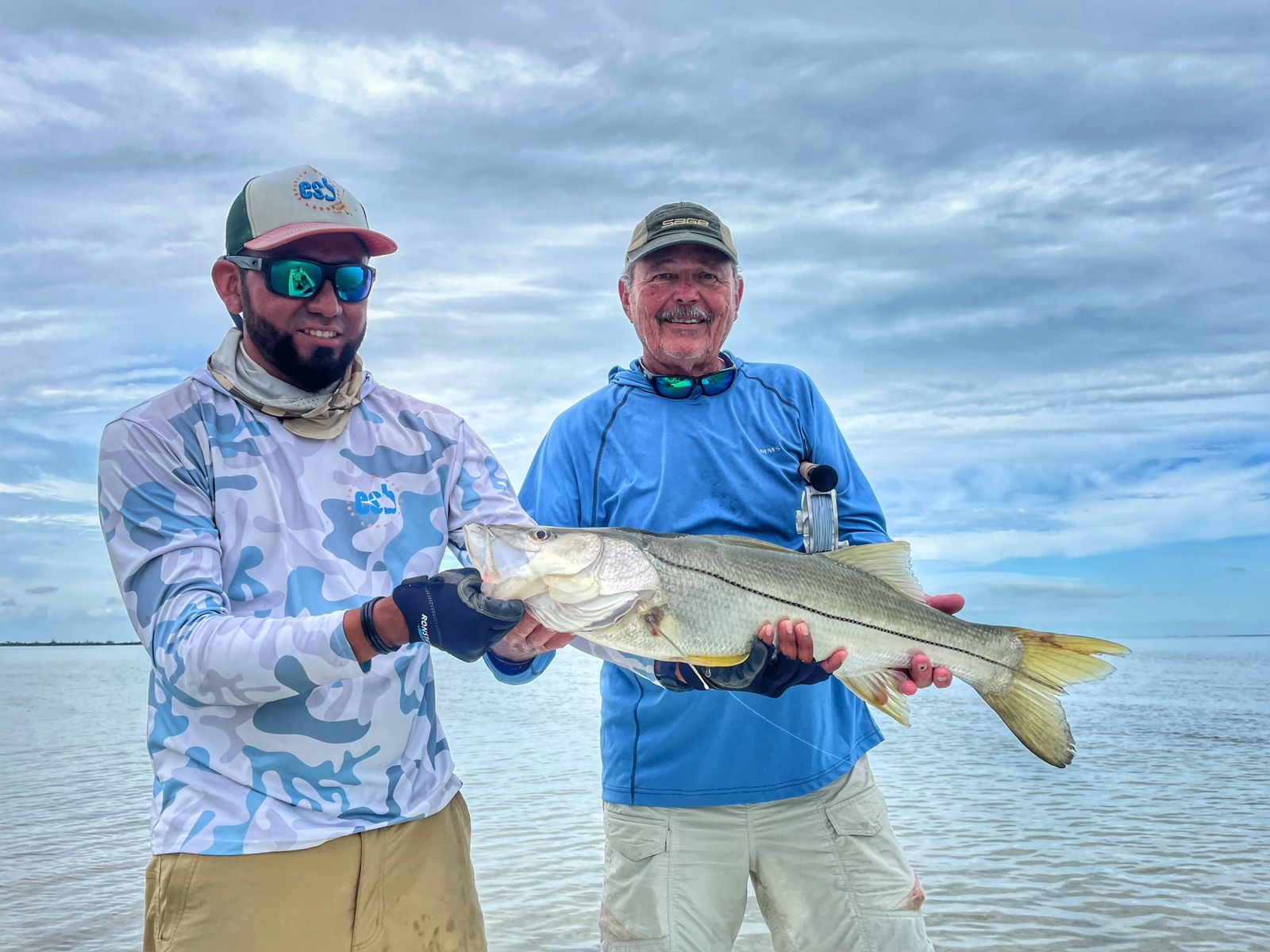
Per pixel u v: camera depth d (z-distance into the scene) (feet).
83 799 26.78
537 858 20.92
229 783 7.86
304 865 7.85
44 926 16.89
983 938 15.81
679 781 12.27
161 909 7.80
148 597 7.84
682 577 9.84
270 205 8.65
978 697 49.62
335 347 8.68
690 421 13.16
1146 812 24.08
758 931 17.54
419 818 8.57
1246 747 33.86
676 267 13.03
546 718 42.60
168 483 8.09
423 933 8.39
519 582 9.01
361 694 8.27
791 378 13.70
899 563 11.45
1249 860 19.79
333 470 8.85
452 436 9.74
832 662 10.27
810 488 12.59
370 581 8.75
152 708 8.27
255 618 7.58
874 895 12.30
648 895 12.36
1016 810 24.49
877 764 31.01
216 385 8.57
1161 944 15.37
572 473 13.37
